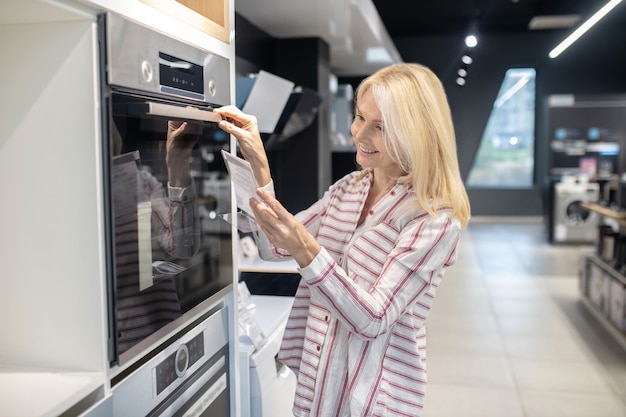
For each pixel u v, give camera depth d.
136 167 1.32
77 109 1.21
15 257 1.27
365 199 1.70
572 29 8.11
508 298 6.30
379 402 1.57
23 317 1.28
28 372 1.26
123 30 1.25
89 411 1.20
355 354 1.58
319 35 4.45
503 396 3.81
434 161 1.54
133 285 1.32
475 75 12.67
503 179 13.62
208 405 1.75
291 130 3.86
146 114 1.29
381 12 10.83
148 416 1.43
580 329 5.22
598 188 9.80
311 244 1.43
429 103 1.54
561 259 8.56
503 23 12.03
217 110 1.71
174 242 1.50
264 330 2.47
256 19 3.87
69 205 1.23
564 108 11.31
